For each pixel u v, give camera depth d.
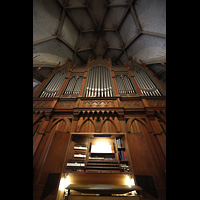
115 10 8.77
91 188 2.59
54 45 8.53
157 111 5.11
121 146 3.92
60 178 3.02
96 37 10.56
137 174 3.11
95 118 5.04
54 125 4.95
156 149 4.14
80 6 8.41
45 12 7.05
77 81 7.35
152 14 7.26
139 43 9.16
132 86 6.75
